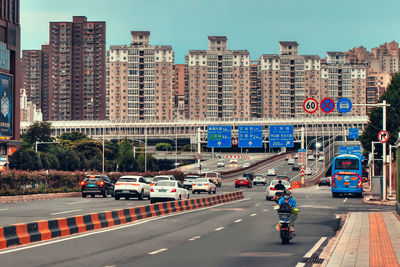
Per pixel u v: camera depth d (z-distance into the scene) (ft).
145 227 85.25
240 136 314.14
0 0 437.99
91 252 56.85
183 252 57.57
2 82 399.85
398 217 98.43
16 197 158.61
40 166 440.45
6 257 52.49
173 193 140.36
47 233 68.44
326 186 353.51
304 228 86.07
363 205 148.87
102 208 123.95
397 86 301.43
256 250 59.62
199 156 343.05
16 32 451.53
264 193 241.14
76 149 613.52
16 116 443.73
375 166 320.29
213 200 154.51
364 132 309.83
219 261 51.26
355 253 55.26
